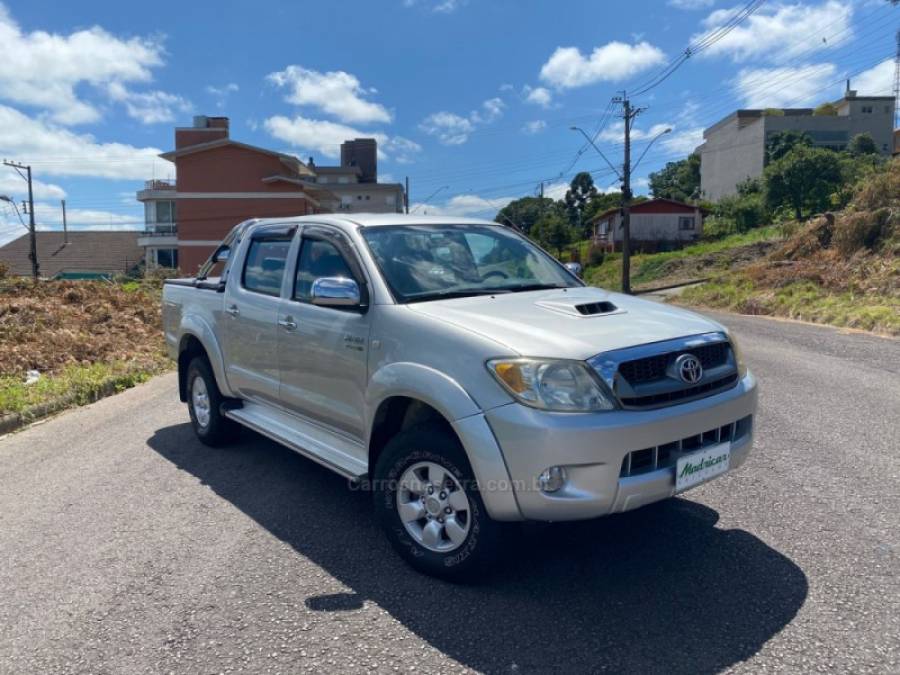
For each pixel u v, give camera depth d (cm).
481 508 341
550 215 8619
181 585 373
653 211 5594
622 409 326
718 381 369
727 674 283
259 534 436
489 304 400
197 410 643
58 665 306
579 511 321
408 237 463
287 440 482
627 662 293
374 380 390
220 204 4769
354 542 421
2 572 396
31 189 4566
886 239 1969
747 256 3406
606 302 406
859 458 546
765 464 536
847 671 283
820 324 1491
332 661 301
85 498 509
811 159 4612
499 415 327
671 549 397
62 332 1106
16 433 704
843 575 362
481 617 332
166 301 694
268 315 502
